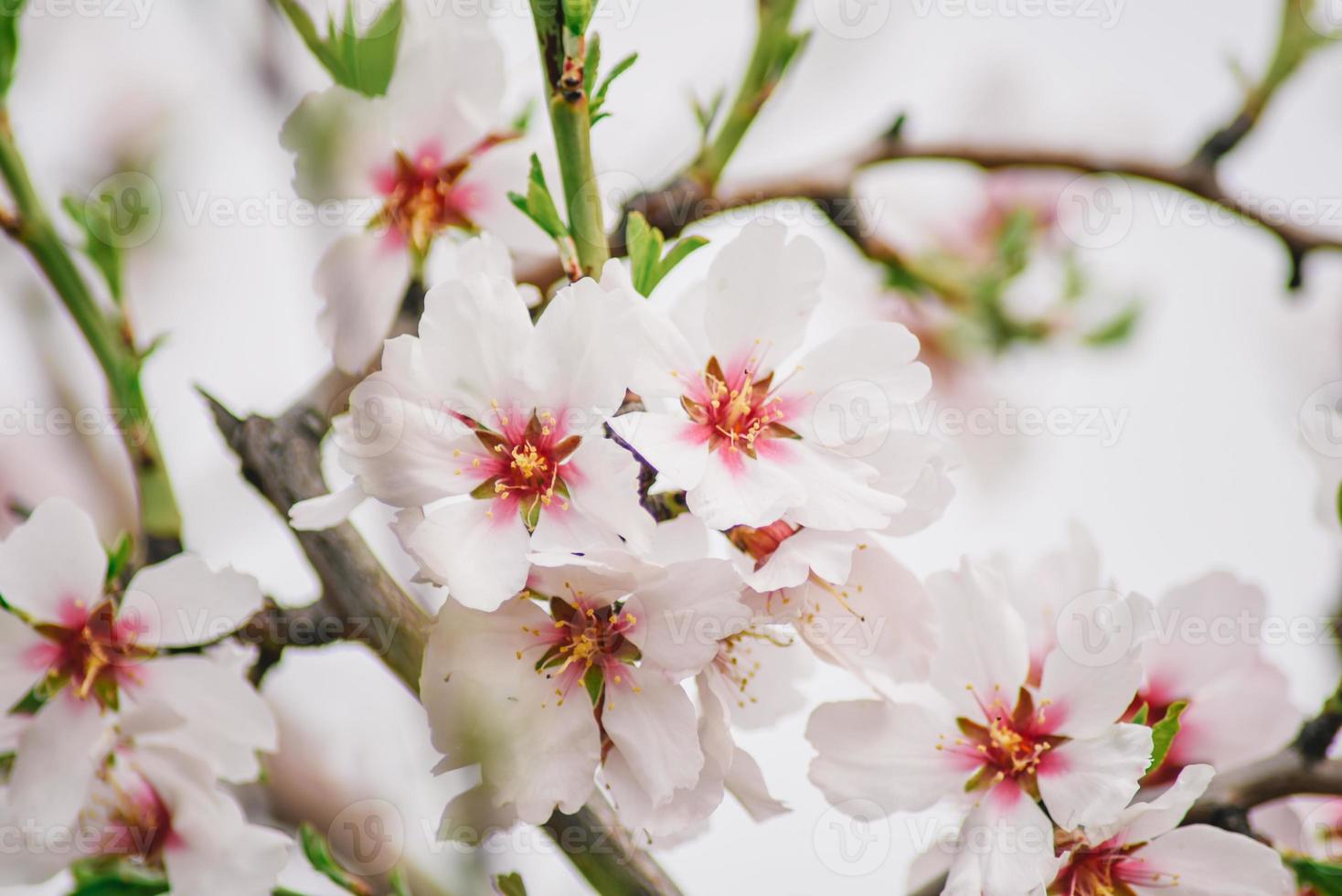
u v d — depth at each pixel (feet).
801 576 1.63
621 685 1.66
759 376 1.68
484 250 1.68
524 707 1.65
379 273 1.73
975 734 1.72
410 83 1.71
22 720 1.71
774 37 1.78
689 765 1.65
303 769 1.75
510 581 1.63
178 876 1.72
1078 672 1.71
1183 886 1.71
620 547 1.63
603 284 1.64
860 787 1.71
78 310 1.73
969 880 1.69
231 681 1.71
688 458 1.64
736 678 1.74
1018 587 1.77
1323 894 1.74
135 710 1.70
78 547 1.70
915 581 1.69
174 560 1.69
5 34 1.72
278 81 1.71
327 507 1.66
